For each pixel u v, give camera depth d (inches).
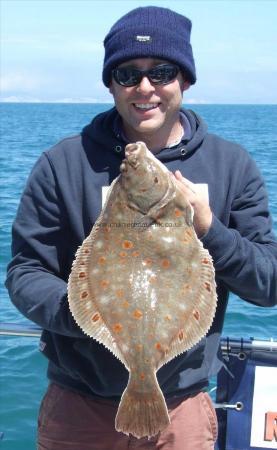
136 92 117.0
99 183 122.4
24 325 146.3
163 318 102.2
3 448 188.1
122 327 102.4
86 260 105.2
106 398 122.4
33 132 1887.3
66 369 123.5
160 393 100.3
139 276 103.7
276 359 139.1
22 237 124.1
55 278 120.9
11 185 677.9
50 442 126.7
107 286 104.0
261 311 289.3
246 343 139.0
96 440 123.8
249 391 140.0
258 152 1090.1
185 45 120.7
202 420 125.6
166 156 124.0
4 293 315.9
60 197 123.3
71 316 110.7
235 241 112.8
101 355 118.6
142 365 101.2
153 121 118.4
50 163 124.7
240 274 114.2
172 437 122.9
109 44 121.0
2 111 6245.1
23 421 201.9
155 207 104.7
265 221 125.6
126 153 106.6
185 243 104.3
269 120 3225.9
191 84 125.9
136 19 118.3
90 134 125.4
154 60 117.2
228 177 125.5
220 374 141.3
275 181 692.7
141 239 104.7
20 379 225.9
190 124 126.8
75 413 124.3
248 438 140.3
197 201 109.0
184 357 118.8
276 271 118.7
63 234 124.6
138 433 100.3
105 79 125.1
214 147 127.7
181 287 103.3
